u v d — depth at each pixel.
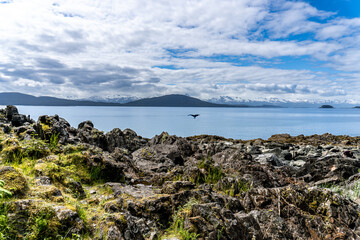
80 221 4.96
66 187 6.98
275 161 20.86
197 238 5.18
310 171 14.09
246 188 8.77
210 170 10.62
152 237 5.18
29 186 5.70
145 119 197.50
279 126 131.88
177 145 19.11
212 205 5.92
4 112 19.30
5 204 4.61
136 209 6.11
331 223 6.23
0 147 9.24
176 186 7.56
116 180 9.56
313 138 39.50
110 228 4.73
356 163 13.53
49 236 4.43
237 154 15.65
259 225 5.90
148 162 14.66
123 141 19.27
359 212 6.88
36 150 9.23
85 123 20.00
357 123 159.88
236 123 158.12
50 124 12.64
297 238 5.72
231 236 5.27
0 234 4.02
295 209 6.46
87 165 9.20
